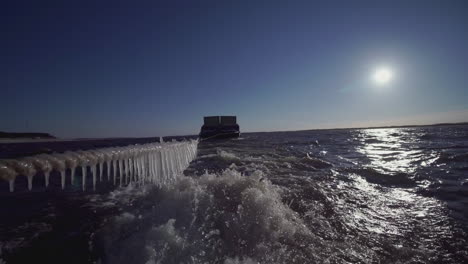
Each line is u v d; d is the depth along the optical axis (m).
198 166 11.02
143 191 7.18
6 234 4.76
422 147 22.69
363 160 14.48
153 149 5.15
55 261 3.80
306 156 15.38
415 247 4.05
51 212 5.93
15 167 2.37
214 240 3.96
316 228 4.64
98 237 4.41
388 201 6.32
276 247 3.89
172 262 3.43
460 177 9.05
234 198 5.38
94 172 3.29
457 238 4.34
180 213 4.77
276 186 7.08
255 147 24.02
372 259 3.69
